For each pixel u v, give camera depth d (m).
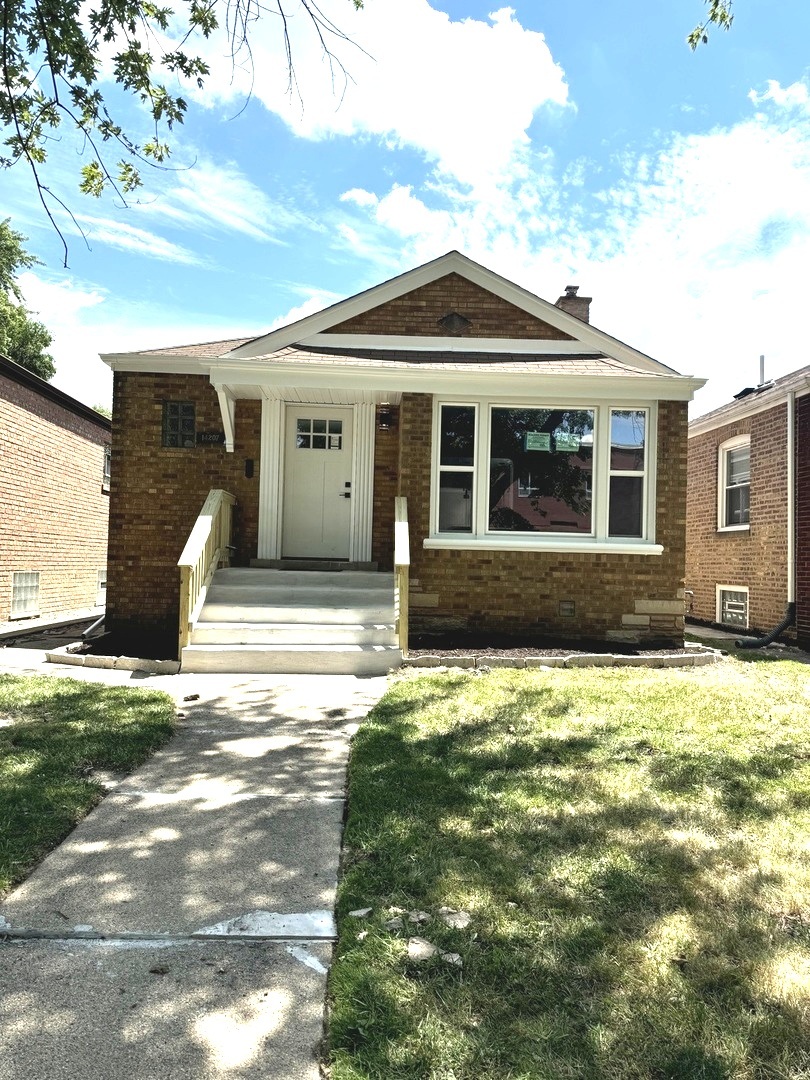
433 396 9.08
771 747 4.67
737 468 13.85
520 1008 2.09
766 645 11.28
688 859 3.07
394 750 4.57
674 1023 2.02
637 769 4.22
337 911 2.73
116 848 3.29
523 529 9.15
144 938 2.55
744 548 13.20
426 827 3.39
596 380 8.88
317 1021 2.12
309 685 6.80
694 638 12.21
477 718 5.34
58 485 14.32
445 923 2.56
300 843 3.36
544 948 2.39
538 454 9.20
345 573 9.11
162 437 10.03
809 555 11.18
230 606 8.35
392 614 8.34
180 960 2.42
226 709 5.88
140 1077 1.88
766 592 12.38
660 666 7.85
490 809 3.61
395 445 10.29
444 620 8.98
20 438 12.61
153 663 7.46
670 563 9.11
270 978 2.33
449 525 9.12
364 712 5.79
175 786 4.09
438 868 2.98
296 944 2.53
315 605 8.66
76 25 5.57
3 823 3.39
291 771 4.36
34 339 28.17
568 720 5.30
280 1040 2.03
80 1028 2.07
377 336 10.10
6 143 5.93
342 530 10.34
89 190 6.39
